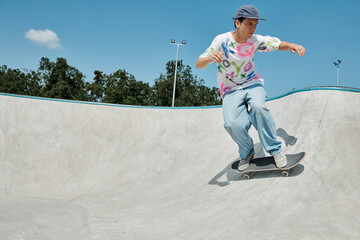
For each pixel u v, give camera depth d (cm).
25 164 870
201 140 877
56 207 589
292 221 300
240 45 392
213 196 468
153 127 1012
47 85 4572
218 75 434
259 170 435
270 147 415
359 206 304
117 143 962
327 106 539
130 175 808
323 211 307
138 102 4288
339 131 481
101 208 570
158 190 656
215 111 979
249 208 361
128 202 608
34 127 988
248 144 434
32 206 598
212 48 398
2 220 432
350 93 555
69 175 848
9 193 763
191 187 600
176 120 1009
